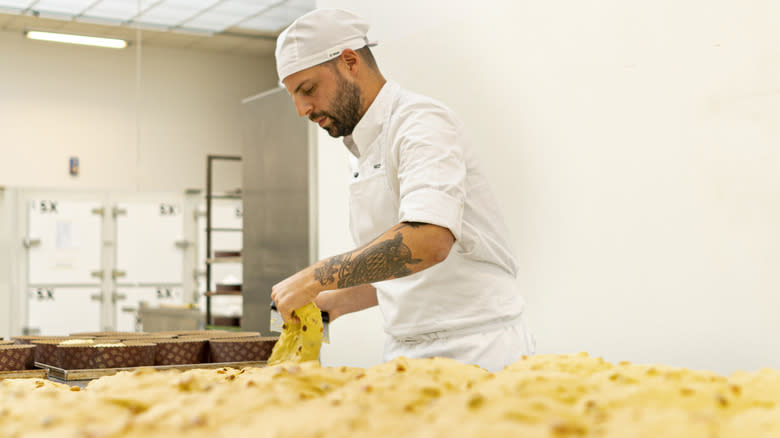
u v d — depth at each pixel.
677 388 0.89
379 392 0.91
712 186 2.20
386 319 1.72
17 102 7.27
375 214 1.69
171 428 0.77
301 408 0.84
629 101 2.43
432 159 1.42
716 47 2.19
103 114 7.65
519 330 1.63
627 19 2.44
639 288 2.40
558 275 2.67
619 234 2.46
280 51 1.57
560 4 2.65
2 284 6.68
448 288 1.60
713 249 2.20
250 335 2.01
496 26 2.89
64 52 7.50
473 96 3.00
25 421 0.83
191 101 8.12
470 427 0.69
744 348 2.11
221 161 8.21
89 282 6.98
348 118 1.61
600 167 2.53
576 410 0.83
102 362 1.64
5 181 7.16
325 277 1.40
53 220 6.89
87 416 0.85
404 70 3.32
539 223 2.74
